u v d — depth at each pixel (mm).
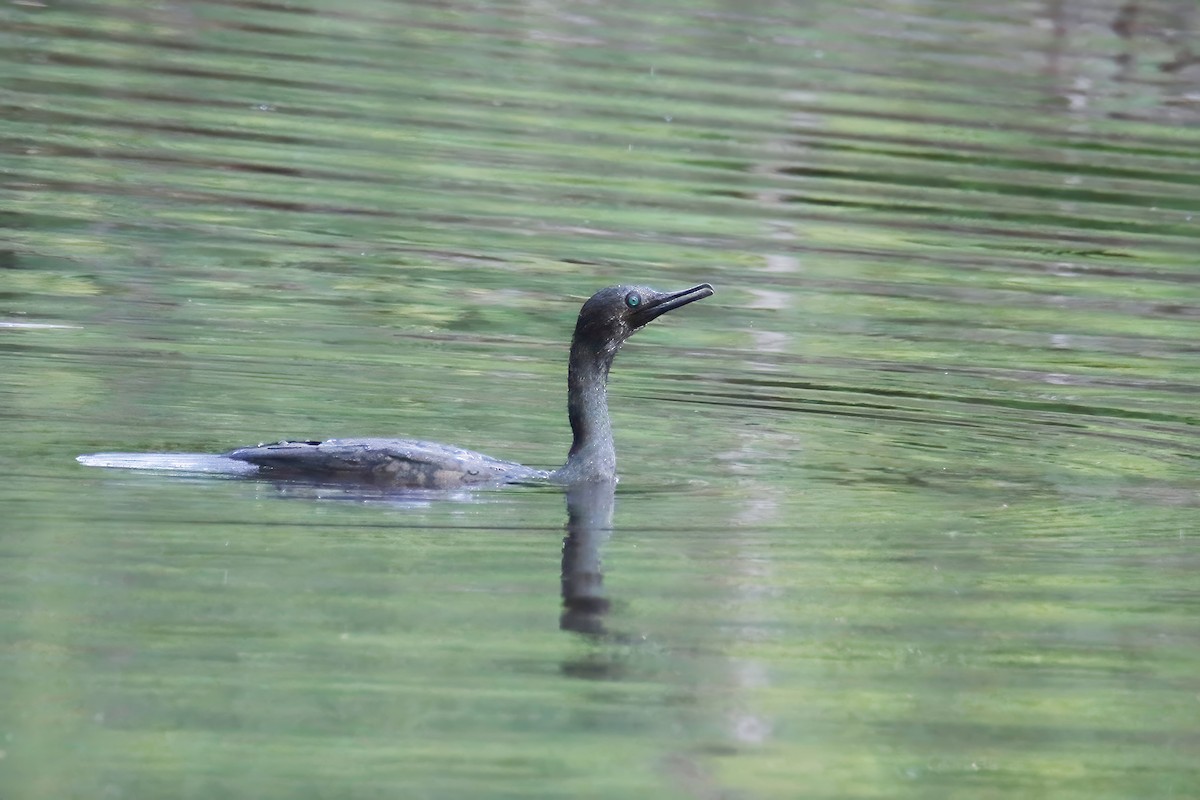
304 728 9570
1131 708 10328
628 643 10703
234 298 18156
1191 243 22609
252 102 24547
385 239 20438
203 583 11180
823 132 25250
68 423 13992
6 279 18078
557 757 9453
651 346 17922
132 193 21141
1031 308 20078
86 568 11273
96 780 8898
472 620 10930
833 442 15094
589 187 22688
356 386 15734
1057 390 17188
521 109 25109
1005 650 10938
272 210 21109
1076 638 11148
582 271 19938
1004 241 22328
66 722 9453
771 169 23875
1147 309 20328
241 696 9844
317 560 11680
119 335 16609
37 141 22531
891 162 24516
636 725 9805
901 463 14602
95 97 24156
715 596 11516
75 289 17969
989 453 15016
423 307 18422
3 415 14062
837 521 12992
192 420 14352
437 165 23031
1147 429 15969
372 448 13180
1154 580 12078
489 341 17547
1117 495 13922
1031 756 9727
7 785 8828
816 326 18969
